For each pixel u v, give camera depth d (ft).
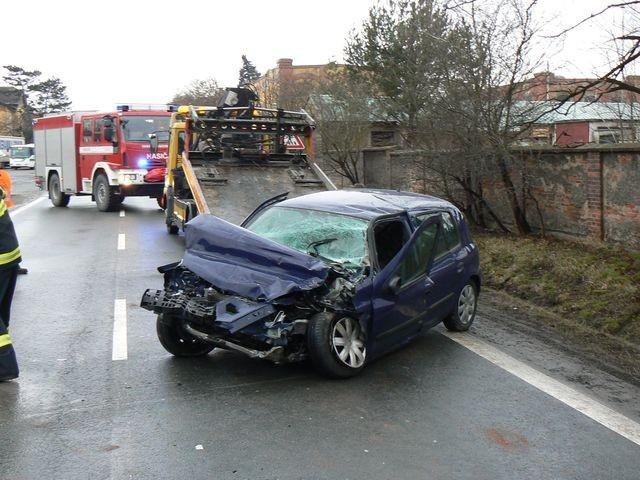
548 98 36.50
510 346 22.41
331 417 15.79
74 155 68.28
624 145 32.58
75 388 17.42
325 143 72.08
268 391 17.38
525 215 40.93
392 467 13.37
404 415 16.08
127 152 61.16
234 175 37.40
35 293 28.94
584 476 13.29
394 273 19.54
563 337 23.76
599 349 22.38
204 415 15.74
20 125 274.98
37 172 76.89
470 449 14.33
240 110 41.70
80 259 37.76
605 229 34.60
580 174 36.06
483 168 38.32
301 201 22.72
